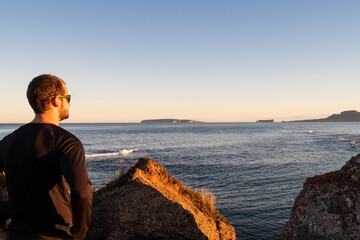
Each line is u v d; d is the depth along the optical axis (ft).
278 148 176.96
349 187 10.52
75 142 5.82
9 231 5.88
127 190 17.13
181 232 15.67
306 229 10.57
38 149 5.64
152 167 22.30
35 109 6.19
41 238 5.62
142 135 357.61
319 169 100.53
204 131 479.82
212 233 18.01
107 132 463.42
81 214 5.26
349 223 9.84
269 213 51.42
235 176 87.81
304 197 11.35
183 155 141.59
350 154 143.54
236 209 54.19
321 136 314.76
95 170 98.73
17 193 5.72
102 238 15.12
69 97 6.72
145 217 15.58
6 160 5.87
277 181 80.59
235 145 201.05
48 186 5.69
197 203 21.88
